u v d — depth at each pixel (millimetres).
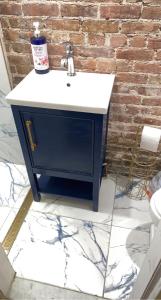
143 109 1525
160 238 721
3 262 1118
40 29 1333
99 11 1205
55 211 1615
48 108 1161
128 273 1287
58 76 1389
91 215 1585
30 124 1250
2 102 1623
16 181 1848
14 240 1445
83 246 1409
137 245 1411
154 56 1300
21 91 1229
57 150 1338
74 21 1266
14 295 1210
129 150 1741
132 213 1595
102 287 1236
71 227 1513
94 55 1369
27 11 1274
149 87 1423
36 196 1633
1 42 1383
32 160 1429
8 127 1748
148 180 1828
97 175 1387
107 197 1708
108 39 1292
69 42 1333
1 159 1992
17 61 1487
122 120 1606
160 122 1564
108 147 1768
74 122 1191
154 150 1482
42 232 1486
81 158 1337
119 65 1377
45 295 1210
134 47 1292
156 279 744
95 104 1111
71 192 1584
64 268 1311
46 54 1345
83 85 1304
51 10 1249
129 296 1135
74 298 1199
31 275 1284
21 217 1580
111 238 1449
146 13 1166
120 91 1483
